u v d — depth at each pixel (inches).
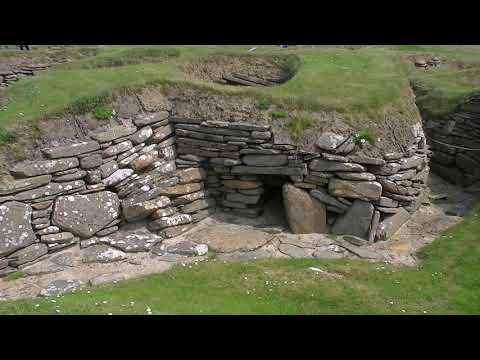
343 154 379.9
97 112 390.0
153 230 386.9
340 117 395.9
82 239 363.6
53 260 340.5
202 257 348.5
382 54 615.2
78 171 360.2
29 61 738.2
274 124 399.2
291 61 549.0
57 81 433.4
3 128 347.6
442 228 384.5
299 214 389.4
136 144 401.1
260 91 423.5
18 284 309.4
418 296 287.4
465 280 306.2
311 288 294.5
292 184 396.5
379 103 410.6
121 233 381.1
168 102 434.9
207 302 273.3
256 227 402.6
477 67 618.5
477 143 470.0
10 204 324.8
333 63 522.6
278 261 338.0
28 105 385.7
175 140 433.1
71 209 354.6
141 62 569.3
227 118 411.2
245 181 413.4
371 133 386.9
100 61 563.2
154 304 265.1
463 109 495.5
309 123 394.0
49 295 288.2
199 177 421.1
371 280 308.5
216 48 611.8
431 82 565.9
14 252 326.0
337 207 385.1
